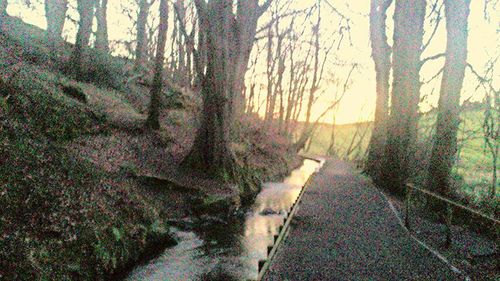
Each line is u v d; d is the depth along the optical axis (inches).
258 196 886.4
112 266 370.6
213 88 741.3
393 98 833.5
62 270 309.9
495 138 725.3
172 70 1747.0
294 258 356.5
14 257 281.0
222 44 728.3
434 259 368.8
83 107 721.6
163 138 813.2
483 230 481.7
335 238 433.1
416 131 839.7
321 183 935.7
